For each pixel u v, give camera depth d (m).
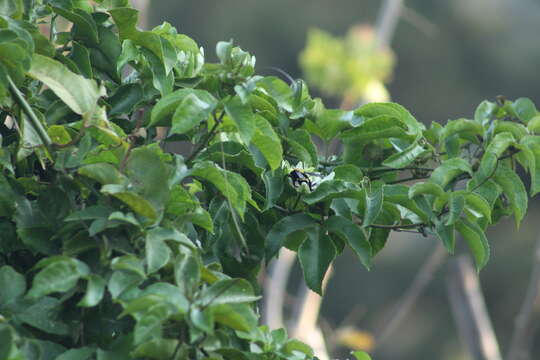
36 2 8.20
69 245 7.98
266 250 8.20
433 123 8.39
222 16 37.62
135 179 8.00
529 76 38.59
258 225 8.23
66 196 8.03
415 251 33.84
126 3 8.29
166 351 7.94
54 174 8.09
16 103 8.03
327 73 14.23
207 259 8.20
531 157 8.29
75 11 8.21
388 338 34.34
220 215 8.20
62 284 7.92
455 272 14.35
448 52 38.62
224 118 8.13
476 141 8.38
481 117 8.44
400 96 38.72
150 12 36.62
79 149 8.03
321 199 8.21
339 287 33.88
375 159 8.34
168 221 8.02
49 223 8.03
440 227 8.26
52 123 8.15
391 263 33.84
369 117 8.32
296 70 38.00
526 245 34.97
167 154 8.11
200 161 8.13
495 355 13.74
